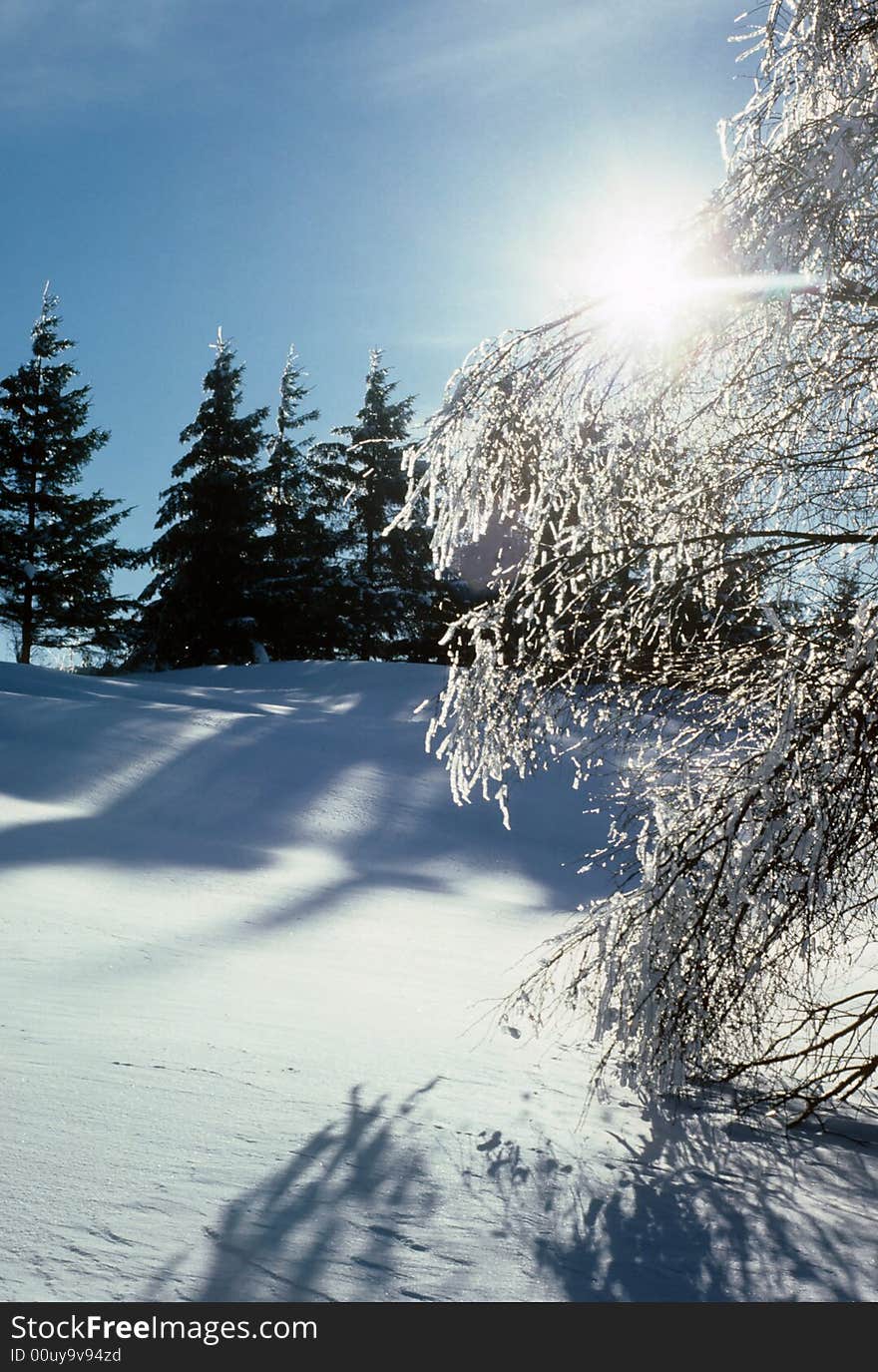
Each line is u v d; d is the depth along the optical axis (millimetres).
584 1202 3328
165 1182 2896
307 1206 2902
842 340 4430
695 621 5055
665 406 4770
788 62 4598
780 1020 4797
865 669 3902
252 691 30188
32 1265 2271
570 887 15039
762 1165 4008
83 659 47031
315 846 15688
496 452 4656
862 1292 2799
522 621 4852
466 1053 5441
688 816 4594
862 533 4730
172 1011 5582
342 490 42594
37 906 8922
